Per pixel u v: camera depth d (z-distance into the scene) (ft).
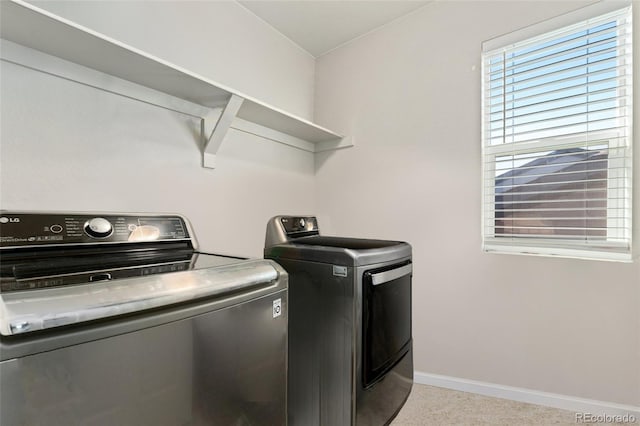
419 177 7.47
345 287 4.27
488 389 6.51
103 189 4.67
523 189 6.45
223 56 6.65
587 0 5.60
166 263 3.09
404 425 5.52
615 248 5.52
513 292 6.32
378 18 7.75
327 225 8.92
